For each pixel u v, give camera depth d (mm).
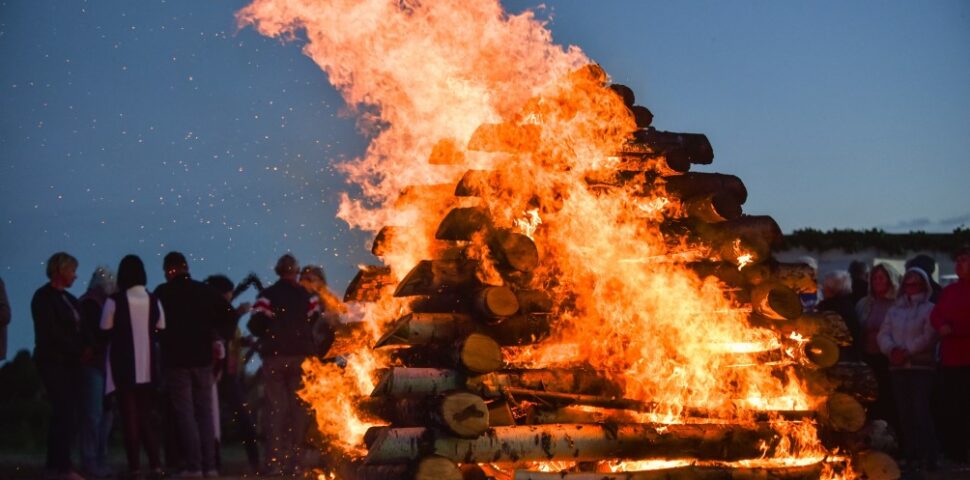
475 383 6012
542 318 6305
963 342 9320
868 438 6688
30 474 10992
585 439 5984
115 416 16094
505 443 5879
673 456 6133
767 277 6742
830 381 6707
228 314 10672
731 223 6785
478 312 6066
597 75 6789
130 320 10062
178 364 10406
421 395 6016
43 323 9727
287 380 10586
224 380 11617
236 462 12594
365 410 6918
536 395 6070
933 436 9453
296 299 10570
